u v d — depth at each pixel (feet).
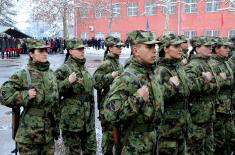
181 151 17.67
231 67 23.84
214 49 22.49
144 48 14.30
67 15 175.01
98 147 25.46
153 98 14.55
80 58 21.44
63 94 21.03
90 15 183.42
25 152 17.72
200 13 154.40
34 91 17.38
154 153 14.82
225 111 22.38
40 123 17.74
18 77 17.83
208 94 20.39
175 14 160.45
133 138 14.34
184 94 17.34
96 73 23.41
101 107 23.13
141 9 169.48
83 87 21.12
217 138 22.74
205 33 153.79
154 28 165.78
